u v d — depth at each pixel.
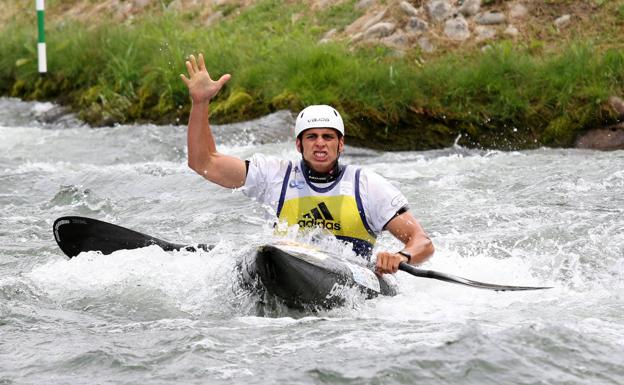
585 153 37.78
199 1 57.44
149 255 20.81
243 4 55.44
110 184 32.09
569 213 26.62
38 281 19.97
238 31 51.56
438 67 43.12
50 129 45.12
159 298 18.69
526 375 13.74
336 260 18.52
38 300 18.81
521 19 46.75
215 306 18.25
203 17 55.78
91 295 19.03
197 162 19.86
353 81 42.22
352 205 19.55
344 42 47.00
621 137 39.03
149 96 46.00
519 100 40.78
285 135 39.72
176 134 41.22
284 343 15.29
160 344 15.39
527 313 17.53
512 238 24.22
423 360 14.23
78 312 18.03
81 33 54.03
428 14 47.59
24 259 22.69
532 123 40.38
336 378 13.66
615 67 41.44
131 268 20.27
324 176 19.69
